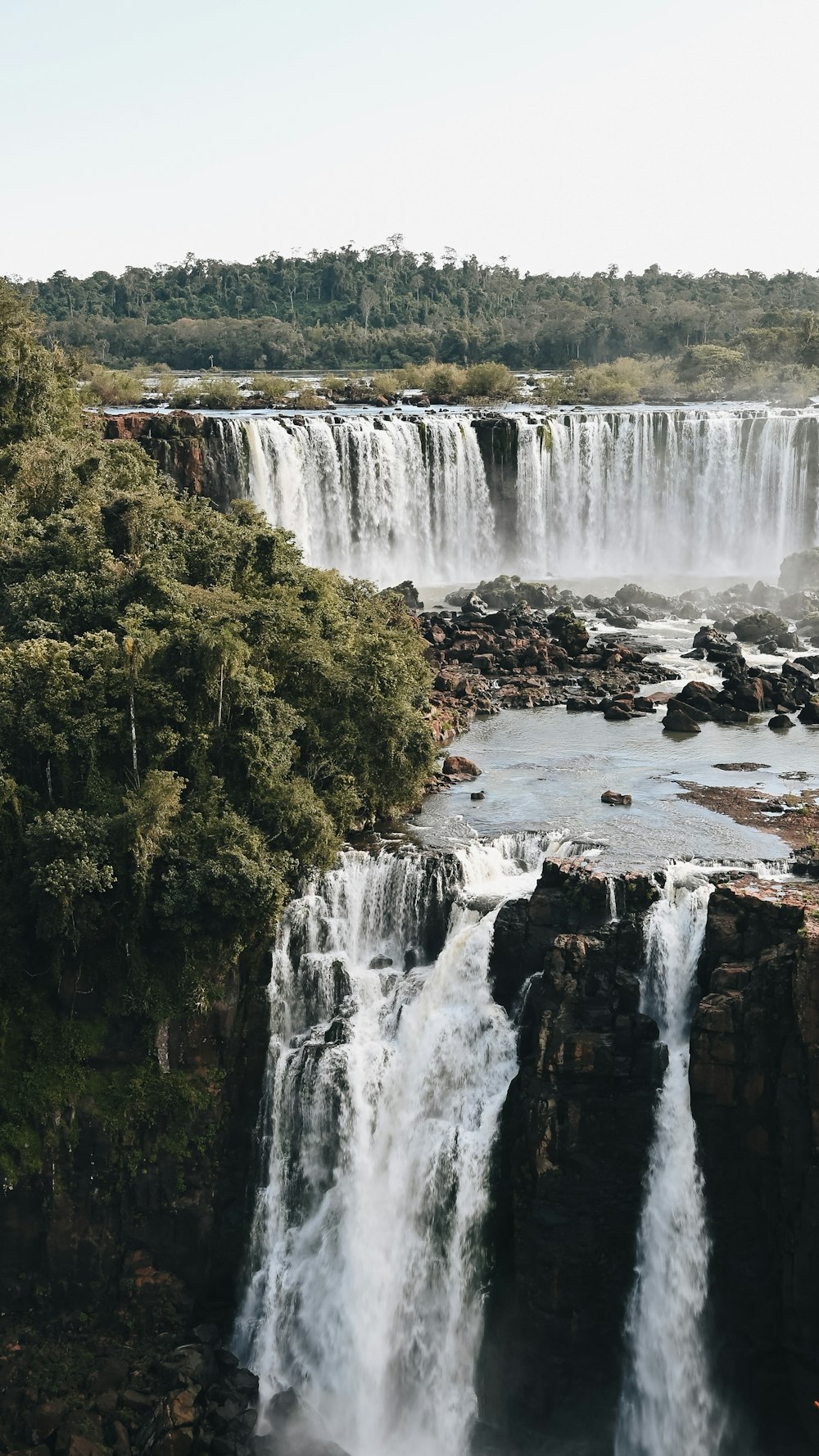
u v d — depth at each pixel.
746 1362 36.75
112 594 48.81
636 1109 37.28
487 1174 39.06
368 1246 40.62
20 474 60.00
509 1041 40.56
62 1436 35.81
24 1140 40.41
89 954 41.62
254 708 44.88
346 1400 39.94
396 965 44.50
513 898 43.28
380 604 61.81
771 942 37.53
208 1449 35.66
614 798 51.81
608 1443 37.69
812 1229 34.22
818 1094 34.09
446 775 55.19
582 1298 37.50
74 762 43.91
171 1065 41.50
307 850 44.22
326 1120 41.41
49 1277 40.91
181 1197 41.16
